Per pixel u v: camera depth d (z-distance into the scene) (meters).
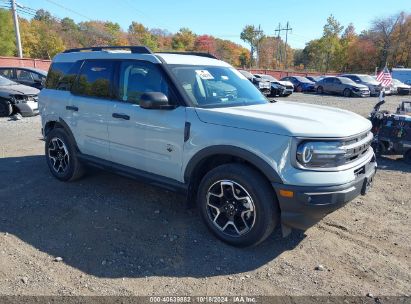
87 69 4.92
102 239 3.75
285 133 3.19
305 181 3.13
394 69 31.83
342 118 3.67
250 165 3.51
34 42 66.88
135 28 99.69
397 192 5.44
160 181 4.08
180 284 3.06
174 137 3.84
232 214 3.56
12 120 11.14
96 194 4.92
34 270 3.20
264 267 3.34
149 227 4.02
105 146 4.61
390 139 7.20
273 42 110.69
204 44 100.62
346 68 81.38
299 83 31.06
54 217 4.22
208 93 4.08
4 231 3.88
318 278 3.19
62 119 5.16
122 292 2.94
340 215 4.48
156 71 4.08
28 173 5.77
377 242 3.84
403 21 69.94
